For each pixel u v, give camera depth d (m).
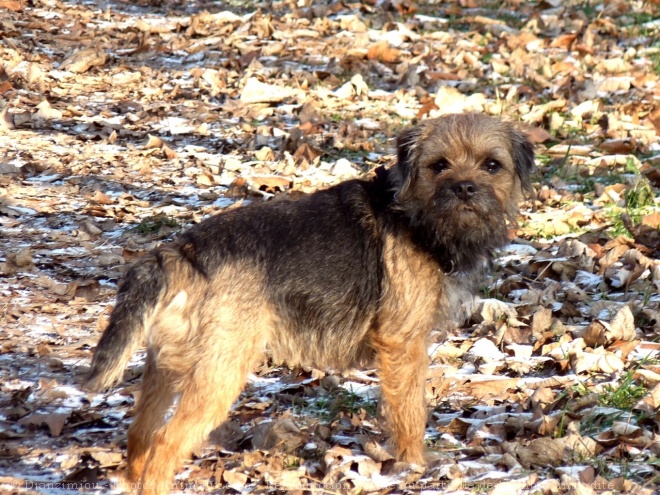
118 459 8.66
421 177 8.72
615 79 20.66
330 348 8.59
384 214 8.69
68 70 22.78
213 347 7.93
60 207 15.43
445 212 8.39
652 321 11.27
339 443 9.09
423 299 8.55
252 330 8.11
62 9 28.38
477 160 8.77
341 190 8.91
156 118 19.78
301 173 16.56
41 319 11.70
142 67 23.03
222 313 7.99
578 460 8.32
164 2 29.56
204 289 8.05
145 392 8.30
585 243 13.64
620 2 27.06
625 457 8.41
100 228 14.66
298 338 8.46
